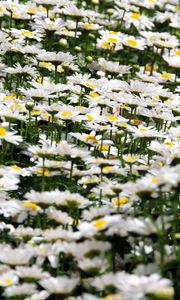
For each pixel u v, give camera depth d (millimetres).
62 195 5621
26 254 5090
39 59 8148
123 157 6750
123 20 11258
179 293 5203
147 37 10500
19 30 9125
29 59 8531
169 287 4652
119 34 10148
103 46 9953
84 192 6590
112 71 8469
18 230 5680
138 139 7605
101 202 6324
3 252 5133
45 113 7785
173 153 6398
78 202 5633
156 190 5254
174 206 5613
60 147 6105
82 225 5160
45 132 7781
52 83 7914
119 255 5820
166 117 7449
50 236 5266
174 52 10406
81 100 8242
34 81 7988
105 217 5191
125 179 6805
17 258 5070
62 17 10242
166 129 8148
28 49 8391
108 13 11258
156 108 7742
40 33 9742
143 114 7547
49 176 6555
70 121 7492
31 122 7746
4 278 4953
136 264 5523
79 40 10250
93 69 9391
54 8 10039
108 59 10078
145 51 10727
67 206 5633
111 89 8094
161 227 5164
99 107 7867
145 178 5281
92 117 7289
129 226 5094
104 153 7336
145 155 7312
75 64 9578
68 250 5051
